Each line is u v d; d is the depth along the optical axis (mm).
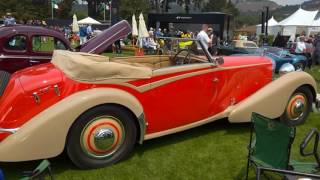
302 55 14477
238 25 107688
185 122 5020
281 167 3240
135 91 4426
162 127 4801
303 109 5898
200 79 5035
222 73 5293
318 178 2869
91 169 4234
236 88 5496
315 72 13633
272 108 5445
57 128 3822
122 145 4371
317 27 30703
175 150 4914
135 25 20719
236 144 5160
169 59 5930
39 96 3969
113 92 4152
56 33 8492
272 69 5887
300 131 5676
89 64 4090
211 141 5262
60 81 4059
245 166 4438
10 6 65938
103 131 4141
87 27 23781
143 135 4441
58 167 4293
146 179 4090
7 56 7922
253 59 5785
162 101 4695
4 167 4359
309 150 4879
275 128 3307
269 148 3408
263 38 23359
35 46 8234
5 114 3902
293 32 30672
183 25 32062
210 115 5281
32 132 3748
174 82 4762
